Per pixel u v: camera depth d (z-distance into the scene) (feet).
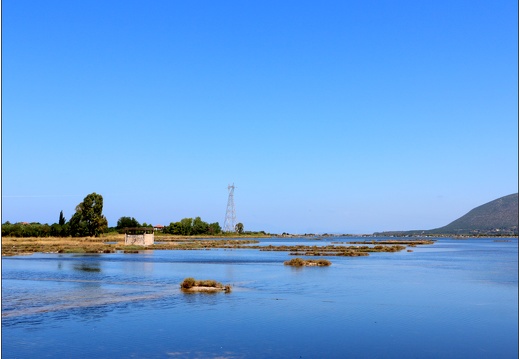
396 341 89.97
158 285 165.27
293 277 194.70
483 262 296.10
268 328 99.19
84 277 191.72
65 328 98.12
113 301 130.52
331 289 157.38
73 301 130.11
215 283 159.12
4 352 81.30
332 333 95.61
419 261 301.02
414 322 105.91
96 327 99.25
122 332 95.14
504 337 93.40
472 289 159.53
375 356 80.79
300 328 99.40
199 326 100.48
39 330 96.32
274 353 81.87
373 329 99.09
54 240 526.16
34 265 249.75
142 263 266.98
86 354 80.53
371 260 307.17
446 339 91.61
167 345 86.02
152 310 117.29
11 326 99.81
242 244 589.32
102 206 601.62
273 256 342.23
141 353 81.30
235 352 82.33
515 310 120.37
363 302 131.13
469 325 103.45
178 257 324.80
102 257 317.22
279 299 135.13
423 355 81.56
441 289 159.02
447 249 508.53
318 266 253.03
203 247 469.57
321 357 79.87
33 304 125.08
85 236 588.50
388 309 120.78
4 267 237.66
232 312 115.75
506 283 177.17
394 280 185.26
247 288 158.92
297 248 462.19
